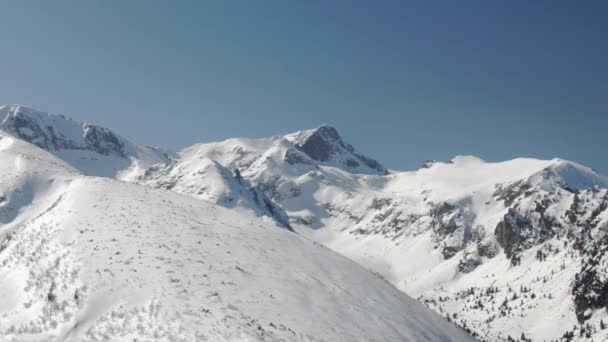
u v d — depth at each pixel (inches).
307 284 1934.1
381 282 2566.4
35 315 1557.6
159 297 1473.9
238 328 1341.0
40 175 6230.3
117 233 2034.9
